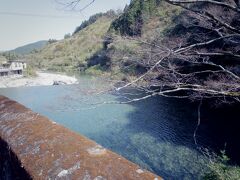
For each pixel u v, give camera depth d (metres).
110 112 22.19
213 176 7.02
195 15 5.52
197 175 10.96
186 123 17.86
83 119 20.59
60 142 1.37
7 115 2.01
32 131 1.58
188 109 21.11
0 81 58.69
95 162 1.12
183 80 6.14
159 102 24.12
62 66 66.25
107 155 1.19
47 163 1.21
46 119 1.77
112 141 15.53
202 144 14.20
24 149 1.41
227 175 6.81
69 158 1.19
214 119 17.94
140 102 24.78
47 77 61.12
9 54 90.62
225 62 8.55
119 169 1.06
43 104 27.67
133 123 18.70
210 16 3.84
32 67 77.75
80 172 1.08
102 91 5.12
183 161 12.38
